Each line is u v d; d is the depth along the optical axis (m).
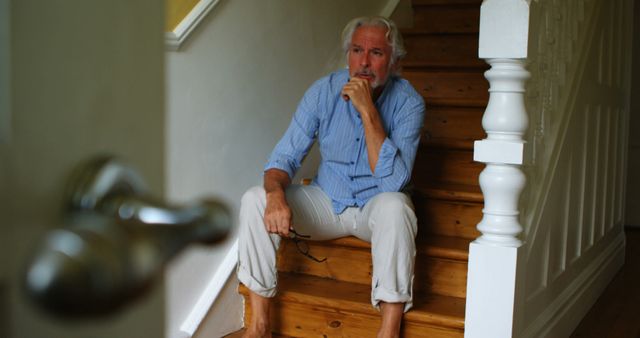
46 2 0.26
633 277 4.04
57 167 0.27
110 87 0.29
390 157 2.30
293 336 2.47
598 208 3.62
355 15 3.40
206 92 2.39
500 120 2.05
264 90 2.71
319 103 2.48
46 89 0.26
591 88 3.23
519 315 2.18
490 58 2.04
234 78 2.53
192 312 2.40
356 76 2.39
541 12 2.27
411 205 2.26
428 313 2.22
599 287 3.58
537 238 2.41
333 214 2.47
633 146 5.73
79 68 0.28
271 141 2.79
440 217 2.63
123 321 0.31
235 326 2.58
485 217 2.13
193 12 2.26
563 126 2.74
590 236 3.44
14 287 0.25
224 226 0.28
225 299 2.52
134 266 0.22
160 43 0.32
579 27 2.96
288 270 2.71
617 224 4.26
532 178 2.37
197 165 2.37
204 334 2.43
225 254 2.57
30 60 0.25
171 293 2.30
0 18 0.24
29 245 0.25
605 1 3.45
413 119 2.44
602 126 3.60
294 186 2.48
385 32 2.40
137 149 0.31
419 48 3.46
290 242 2.69
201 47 2.35
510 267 2.08
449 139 2.92
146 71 0.31
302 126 2.49
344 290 2.49
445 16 3.60
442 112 2.95
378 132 2.31
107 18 0.29
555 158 2.63
